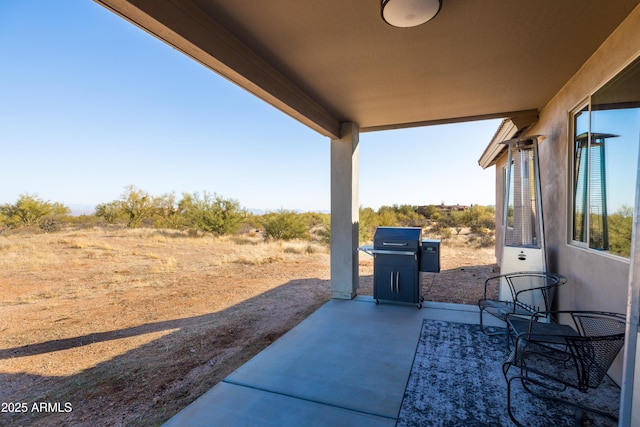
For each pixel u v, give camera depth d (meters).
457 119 4.43
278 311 4.44
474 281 5.82
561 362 2.44
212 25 2.04
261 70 2.61
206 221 14.89
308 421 1.85
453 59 2.61
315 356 2.74
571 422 1.77
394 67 2.76
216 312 4.52
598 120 2.41
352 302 4.39
